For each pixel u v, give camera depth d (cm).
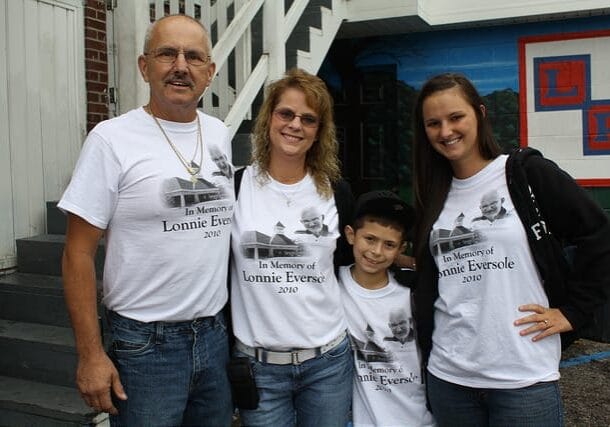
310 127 221
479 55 678
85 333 191
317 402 219
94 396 192
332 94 734
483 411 208
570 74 650
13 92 424
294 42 550
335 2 591
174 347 202
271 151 227
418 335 228
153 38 202
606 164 645
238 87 470
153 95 205
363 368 236
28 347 340
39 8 441
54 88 455
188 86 201
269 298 213
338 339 224
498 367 199
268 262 214
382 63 712
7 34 420
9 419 316
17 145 427
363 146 725
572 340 209
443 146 209
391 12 609
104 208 192
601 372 455
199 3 484
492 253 200
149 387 201
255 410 217
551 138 663
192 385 209
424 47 694
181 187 199
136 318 199
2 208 415
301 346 214
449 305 209
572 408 393
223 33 464
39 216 443
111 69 498
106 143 193
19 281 390
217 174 210
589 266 198
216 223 206
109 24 495
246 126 480
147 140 201
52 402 312
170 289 199
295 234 216
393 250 230
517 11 623
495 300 199
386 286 238
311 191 225
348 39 722
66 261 192
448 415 213
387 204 227
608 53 634
